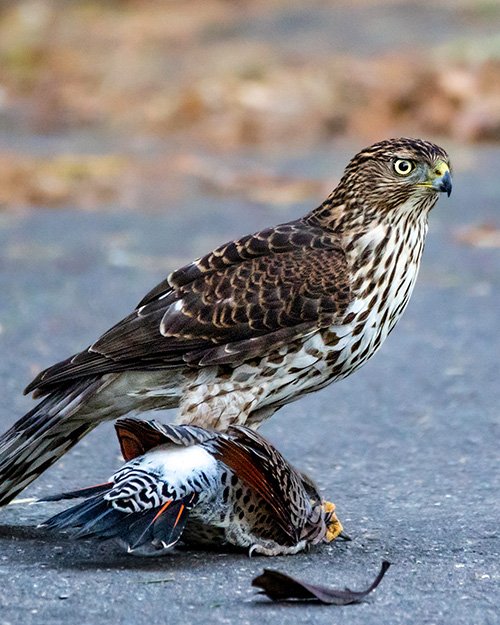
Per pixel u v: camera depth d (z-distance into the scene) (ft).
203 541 27.58
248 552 27.32
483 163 94.07
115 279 58.65
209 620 23.30
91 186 82.84
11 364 45.39
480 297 56.65
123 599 24.32
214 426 29.55
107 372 29.37
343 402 41.91
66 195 80.28
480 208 76.79
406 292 31.14
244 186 84.33
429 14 164.86
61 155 93.81
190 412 29.53
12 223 72.79
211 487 26.05
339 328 29.81
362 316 30.01
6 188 81.05
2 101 118.62
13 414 39.86
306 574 26.14
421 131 107.65
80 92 120.37
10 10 164.45
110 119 112.68
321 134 107.65
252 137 106.52
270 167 91.40
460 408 41.01
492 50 125.59
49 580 25.38
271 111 108.88
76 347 47.91
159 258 63.00
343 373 30.73
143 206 78.38
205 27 161.17
